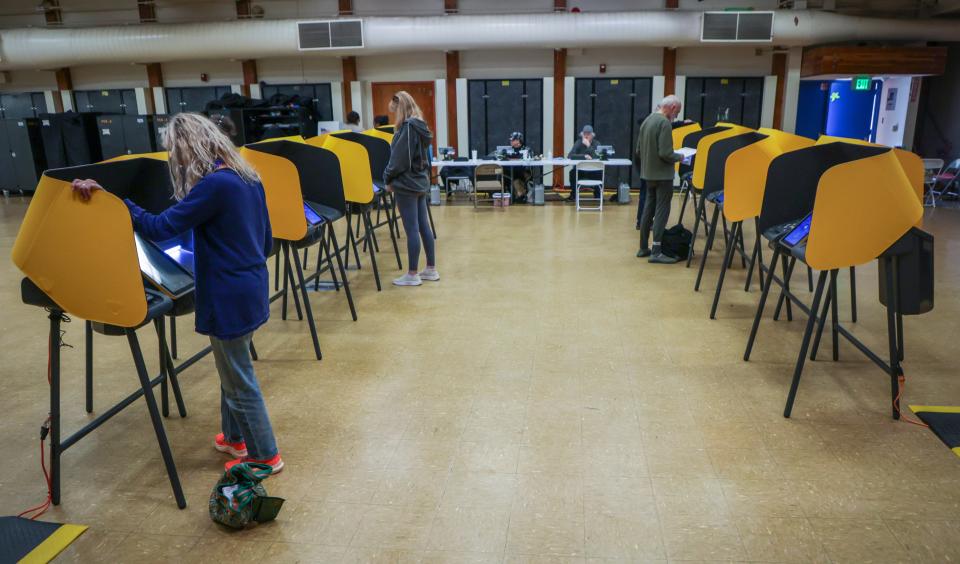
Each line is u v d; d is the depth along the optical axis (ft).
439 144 34.27
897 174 7.76
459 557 6.00
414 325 12.47
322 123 32.78
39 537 6.37
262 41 30.25
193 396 9.59
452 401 9.18
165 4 34.06
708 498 6.82
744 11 28.73
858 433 8.09
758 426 8.32
